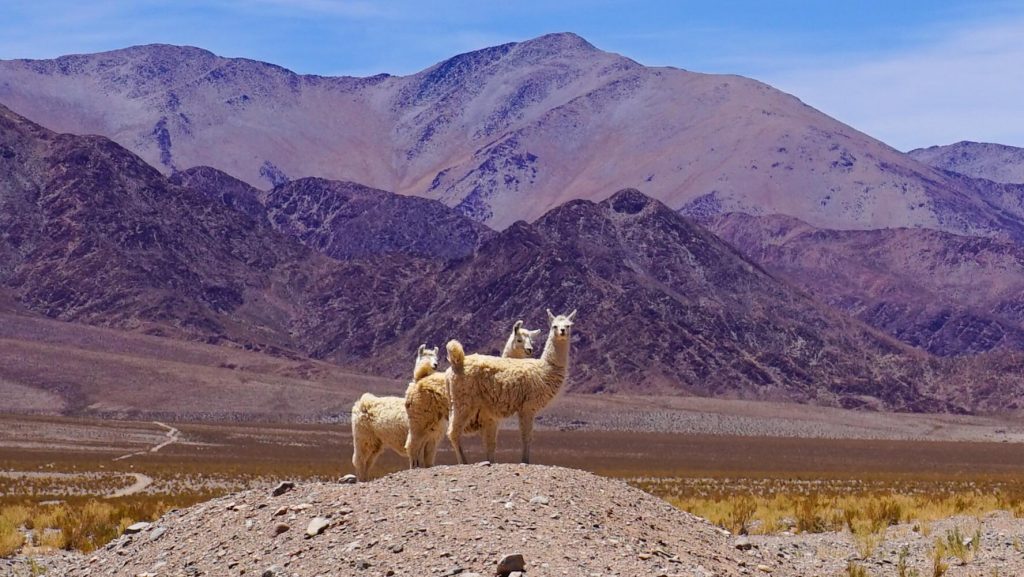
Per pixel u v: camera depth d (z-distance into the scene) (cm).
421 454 2572
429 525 1873
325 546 1872
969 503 4022
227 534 2031
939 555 2427
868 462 12700
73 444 13012
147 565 2016
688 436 18200
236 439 14388
